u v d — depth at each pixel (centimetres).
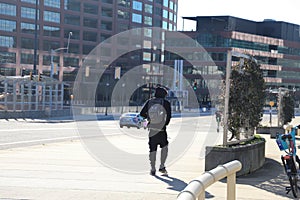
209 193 827
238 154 1077
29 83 4797
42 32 10231
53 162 1202
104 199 746
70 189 824
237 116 1207
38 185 855
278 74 12838
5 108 4497
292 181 843
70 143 1941
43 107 5153
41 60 10262
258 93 1271
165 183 923
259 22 13012
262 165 1288
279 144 880
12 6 9931
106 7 10888
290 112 3647
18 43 10012
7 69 9862
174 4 12344
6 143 1942
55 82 5181
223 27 11469
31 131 2953
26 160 1226
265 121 5216
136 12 11069
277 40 12756
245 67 1255
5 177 934
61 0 10425
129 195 784
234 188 491
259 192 877
